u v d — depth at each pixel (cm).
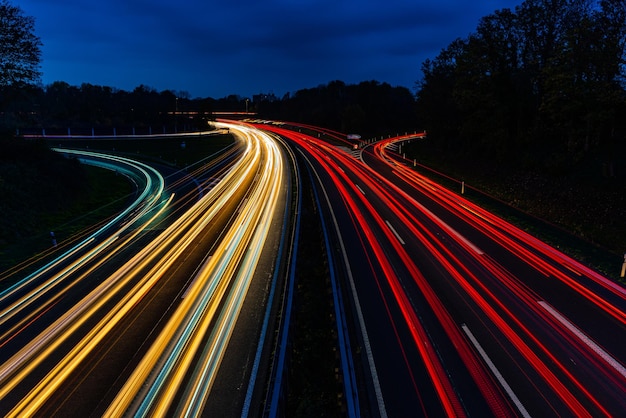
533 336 1048
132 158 5319
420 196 2898
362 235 1969
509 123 3759
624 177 2366
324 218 2309
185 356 1027
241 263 1689
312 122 10288
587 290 1323
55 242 2055
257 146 6675
